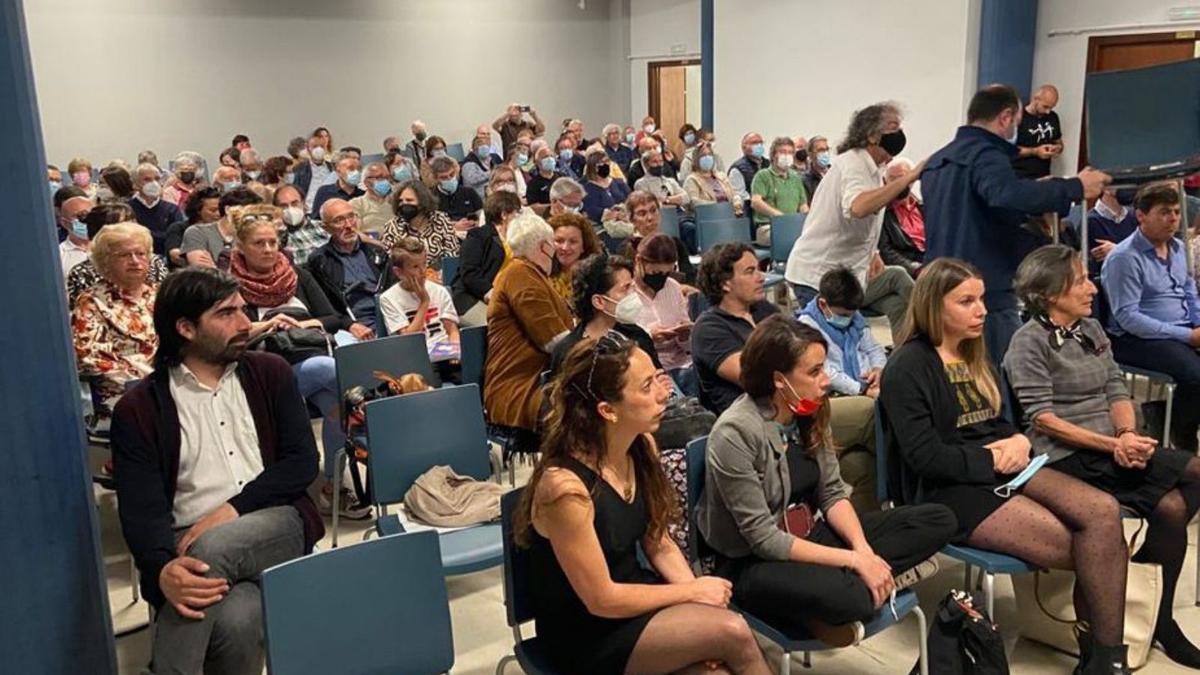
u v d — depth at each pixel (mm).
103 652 2094
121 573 3084
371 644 1789
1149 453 2516
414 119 11961
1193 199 4824
